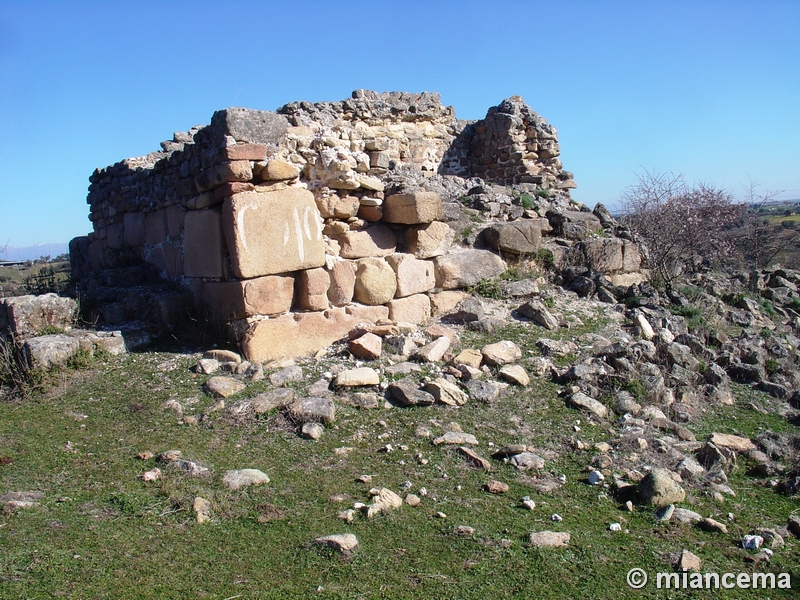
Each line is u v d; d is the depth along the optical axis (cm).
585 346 666
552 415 545
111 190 955
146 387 555
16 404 532
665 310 785
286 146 651
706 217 1232
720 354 707
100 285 829
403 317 707
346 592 321
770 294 994
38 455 450
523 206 901
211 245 637
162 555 344
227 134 598
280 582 327
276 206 617
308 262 640
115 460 446
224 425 499
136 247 877
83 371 583
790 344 795
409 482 433
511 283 774
